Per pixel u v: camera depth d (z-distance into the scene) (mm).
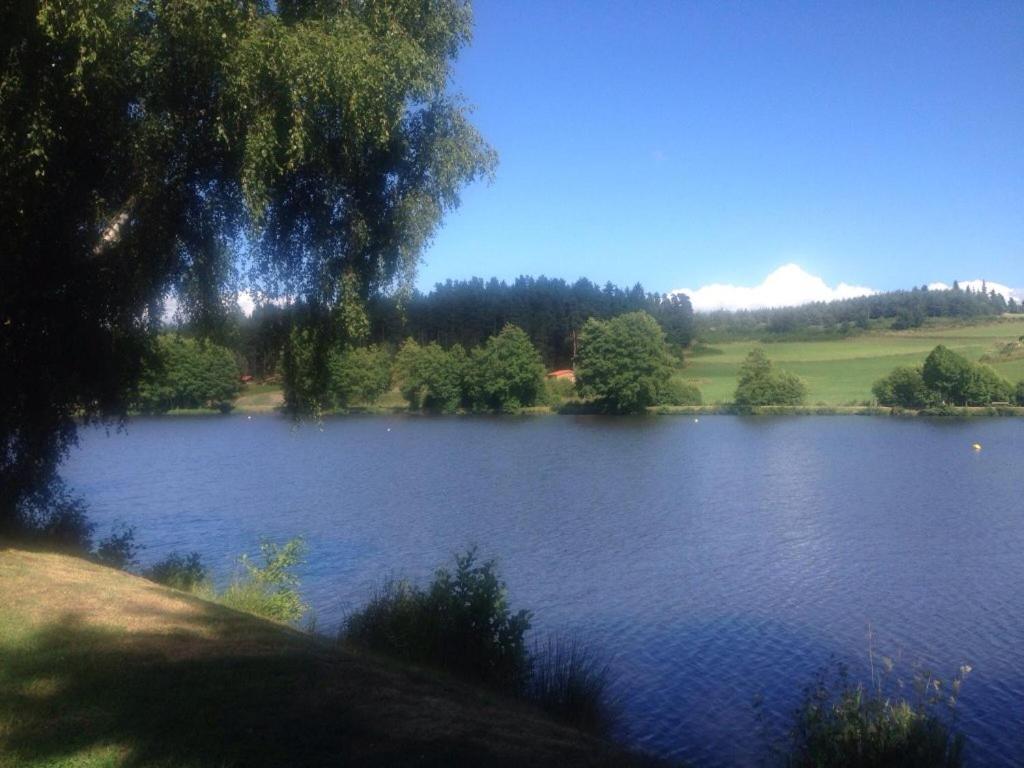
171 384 69375
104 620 8562
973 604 22062
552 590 22984
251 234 14344
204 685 6965
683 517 35469
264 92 12391
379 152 14352
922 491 43406
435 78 13797
